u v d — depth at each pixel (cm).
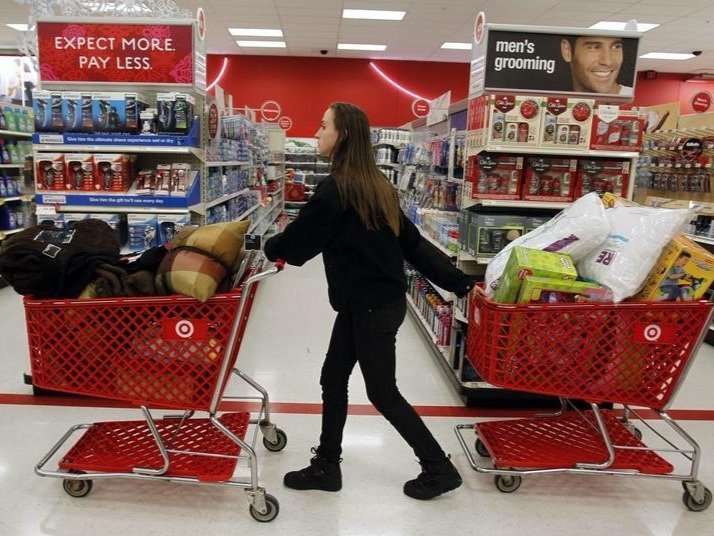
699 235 530
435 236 413
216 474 218
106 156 339
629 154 306
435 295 453
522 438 259
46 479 242
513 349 215
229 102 809
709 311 215
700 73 1481
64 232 217
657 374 224
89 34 348
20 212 682
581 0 899
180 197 342
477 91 329
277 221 1048
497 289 223
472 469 261
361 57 1445
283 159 1171
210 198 407
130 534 209
